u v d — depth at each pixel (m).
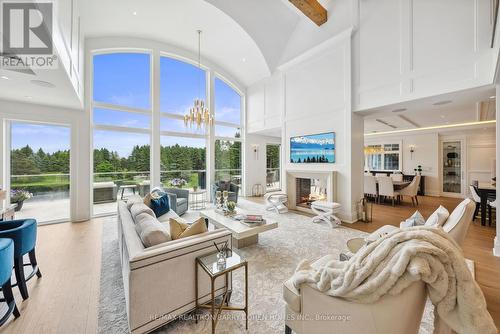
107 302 1.83
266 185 8.23
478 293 0.85
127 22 4.61
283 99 5.62
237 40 5.40
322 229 3.79
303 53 4.96
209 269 1.49
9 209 2.62
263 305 1.80
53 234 3.53
